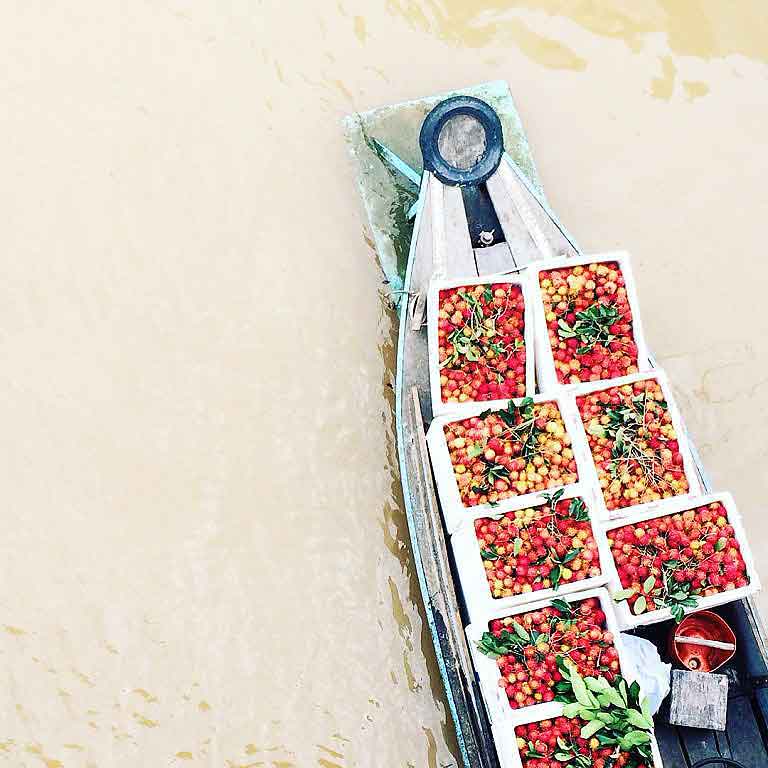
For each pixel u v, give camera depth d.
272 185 9.03
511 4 9.38
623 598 7.41
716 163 9.23
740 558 7.49
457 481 7.61
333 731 8.37
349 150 8.67
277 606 8.49
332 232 8.99
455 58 9.28
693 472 7.66
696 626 7.80
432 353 7.86
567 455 7.65
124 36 9.19
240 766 8.29
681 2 9.44
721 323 8.98
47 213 8.92
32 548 8.48
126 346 8.77
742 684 7.72
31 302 8.80
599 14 9.41
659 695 7.63
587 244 9.05
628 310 7.87
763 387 8.90
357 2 9.30
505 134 8.66
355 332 8.88
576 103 9.27
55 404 8.68
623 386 7.73
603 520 7.56
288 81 9.18
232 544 8.55
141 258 8.89
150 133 9.06
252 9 9.26
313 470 8.67
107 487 8.58
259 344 8.82
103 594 8.45
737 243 9.11
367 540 8.62
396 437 8.73
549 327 7.82
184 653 8.40
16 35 9.16
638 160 9.20
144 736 8.30
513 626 7.43
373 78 9.22
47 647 8.36
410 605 8.55
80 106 9.09
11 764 8.20
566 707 7.28
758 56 9.41
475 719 7.82
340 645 8.47
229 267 8.91
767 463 8.78
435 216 8.22
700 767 7.64
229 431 8.70
